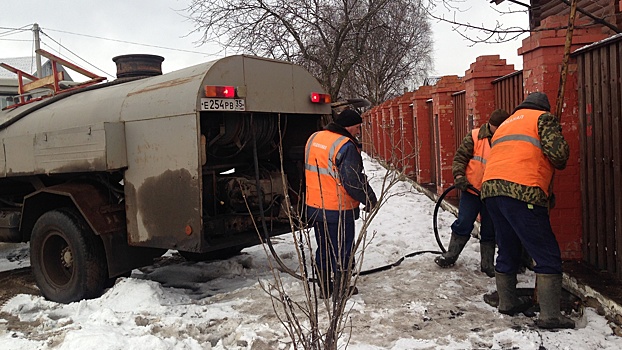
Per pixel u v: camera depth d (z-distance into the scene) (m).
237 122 5.50
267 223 5.93
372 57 21.33
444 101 10.48
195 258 7.32
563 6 8.27
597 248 5.00
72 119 5.93
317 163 4.84
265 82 5.54
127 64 6.87
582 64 5.06
